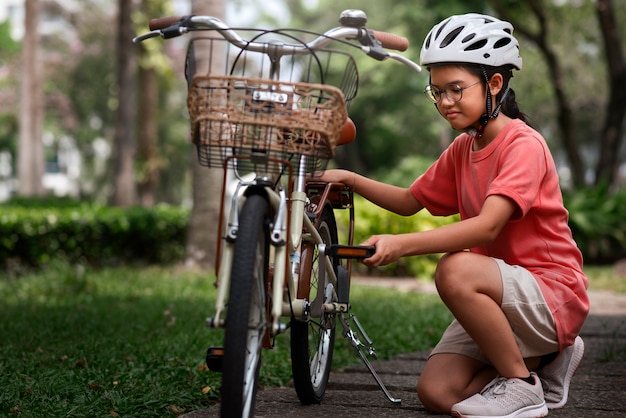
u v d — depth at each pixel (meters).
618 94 14.96
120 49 18.75
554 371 3.04
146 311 5.92
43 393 3.08
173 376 3.38
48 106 35.78
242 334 2.26
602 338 5.06
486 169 2.94
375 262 2.62
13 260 9.66
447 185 3.26
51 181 48.72
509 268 2.82
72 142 43.50
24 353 4.05
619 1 22.16
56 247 9.98
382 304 6.58
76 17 34.16
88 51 34.38
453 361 2.95
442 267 2.80
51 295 7.29
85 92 35.91
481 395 2.81
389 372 3.92
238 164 2.57
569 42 23.58
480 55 2.79
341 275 2.90
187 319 5.46
